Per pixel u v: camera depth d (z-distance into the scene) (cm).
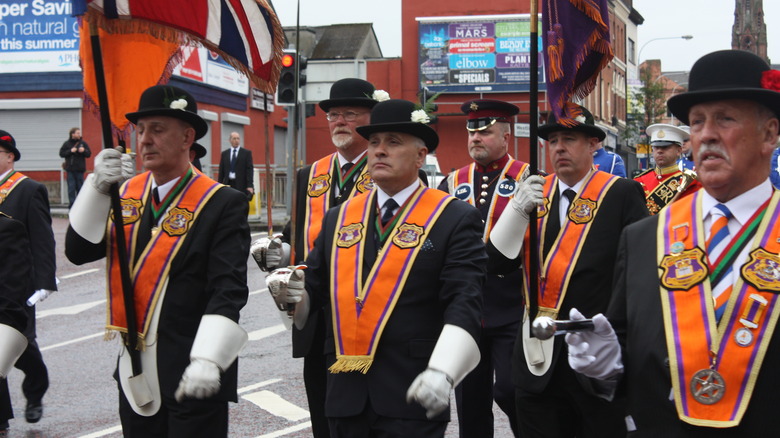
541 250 535
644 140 4497
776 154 862
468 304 427
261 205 2606
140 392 462
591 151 542
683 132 873
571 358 327
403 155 459
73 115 2992
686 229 318
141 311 468
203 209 475
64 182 2909
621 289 332
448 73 4694
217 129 3297
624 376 330
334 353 462
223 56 520
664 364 308
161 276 468
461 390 620
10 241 589
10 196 731
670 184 855
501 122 652
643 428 315
